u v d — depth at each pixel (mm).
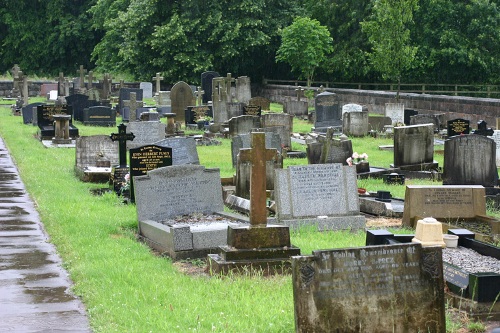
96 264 11805
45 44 79000
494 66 60562
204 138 31828
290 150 27844
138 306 9719
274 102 63062
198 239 12859
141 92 46375
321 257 8359
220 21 63250
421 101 43750
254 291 10523
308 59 59781
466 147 19141
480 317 9492
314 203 15438
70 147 28969
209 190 15133
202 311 9500
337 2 64062
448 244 12117
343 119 34406
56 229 14594
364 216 16203
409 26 60250
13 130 34906
